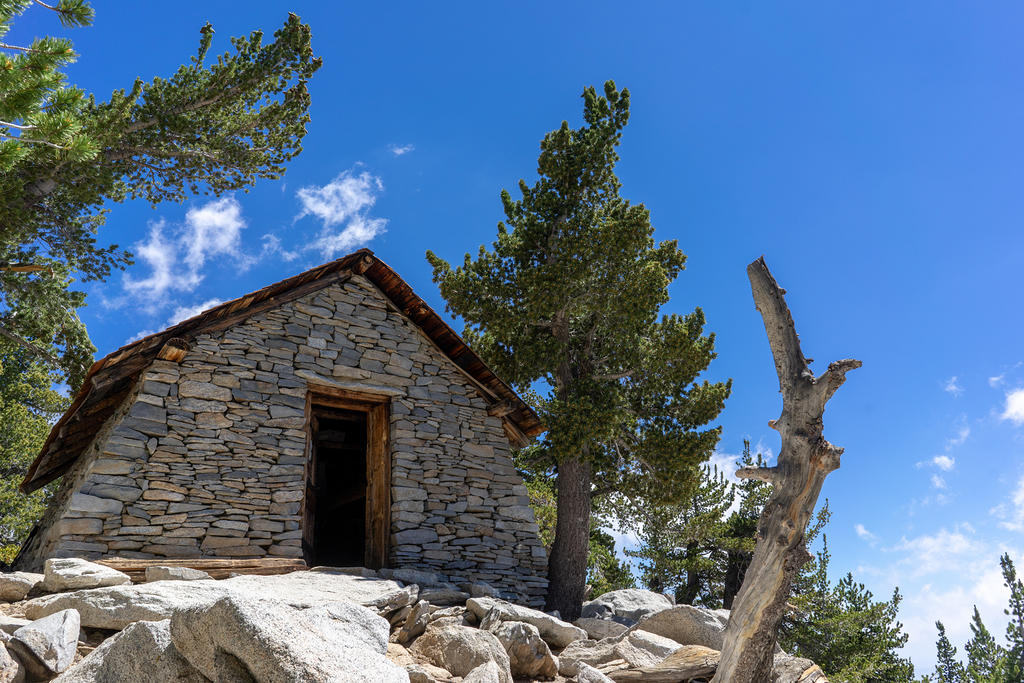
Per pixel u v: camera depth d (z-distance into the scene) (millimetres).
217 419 11008
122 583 8133
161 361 10938
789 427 5773
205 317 11430
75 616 6242
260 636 4270
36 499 23734
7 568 13227
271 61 19500
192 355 11211
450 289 17250
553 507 20750
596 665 8242
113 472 9945
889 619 24172
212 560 9844
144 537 9859
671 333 17172
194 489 10445
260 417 11398
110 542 9602
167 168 19375
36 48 7984
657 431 16922
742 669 5523
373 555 12289
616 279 16438
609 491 17688
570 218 17047
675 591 27016
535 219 17547
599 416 15500
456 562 12289
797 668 7910
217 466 10758
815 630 23781
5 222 14789
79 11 8023
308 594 8516
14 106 7934
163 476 10281
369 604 8664
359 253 13148
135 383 11469
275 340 12070
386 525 12289
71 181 15812
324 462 16781
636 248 16375
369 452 13055
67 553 9234
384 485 12547
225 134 19750
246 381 11508
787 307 6012
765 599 5535
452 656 7461
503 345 17750
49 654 5621
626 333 17156
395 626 8938
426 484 12578
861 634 23953
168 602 6789
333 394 12609
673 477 16750
